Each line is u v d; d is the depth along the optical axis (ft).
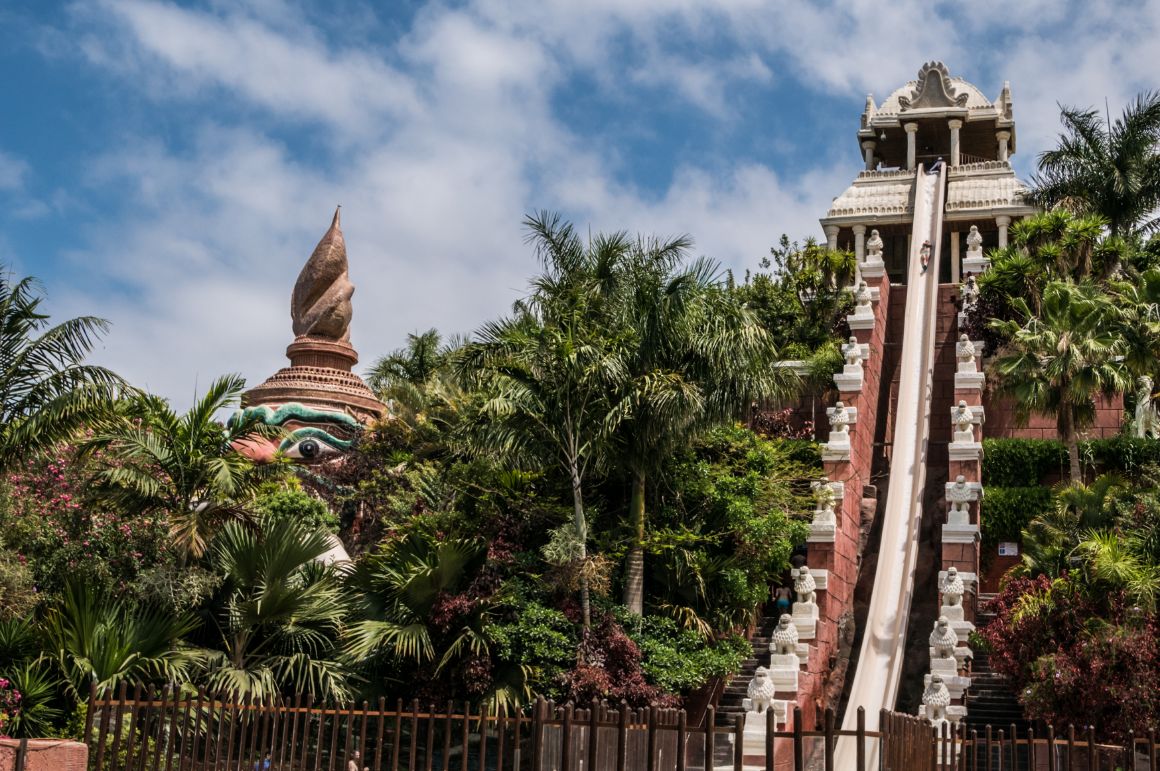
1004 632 83.97
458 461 101.50
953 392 147.74
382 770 72.43
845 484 110.83
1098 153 171.01
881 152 246.88
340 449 141.28
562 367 82.02
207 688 69.67
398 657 78.33
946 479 127.75
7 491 73.31
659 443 85.66
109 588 73.10
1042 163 173.68
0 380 69.92
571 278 86.89
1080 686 76.02
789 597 105.09
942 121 231.71
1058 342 114.11
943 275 212.23
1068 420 116.78
